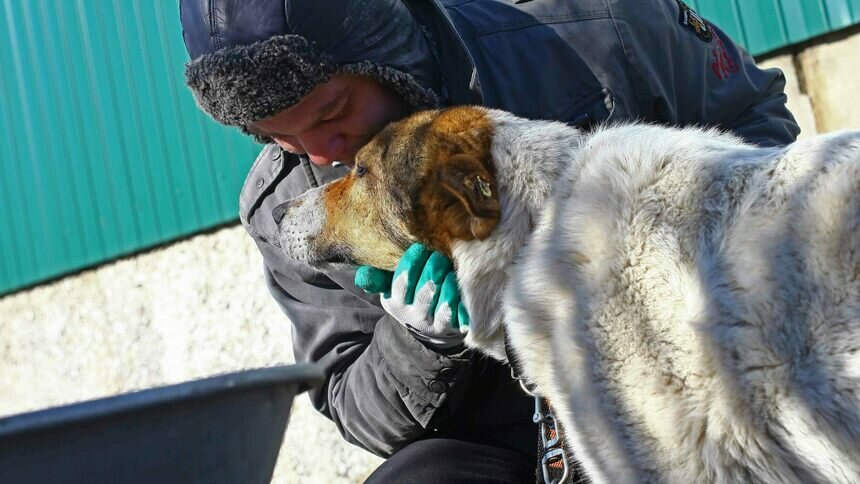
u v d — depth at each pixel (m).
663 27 2.73
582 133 2.33
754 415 1.83
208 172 5.78
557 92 2.59
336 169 2.75
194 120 5.79
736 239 1.89
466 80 2.53
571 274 2.10
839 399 1.74
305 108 2.36
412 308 2.34
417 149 2.34
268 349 5.64
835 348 1.75
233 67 2.25
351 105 2.44
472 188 2.21
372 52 2.36
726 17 4.48
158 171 6.00
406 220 2.34
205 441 1.21
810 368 1.77
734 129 2.85
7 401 7.04
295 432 5.38
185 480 1.20
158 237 6.05
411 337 2.44
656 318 1.96
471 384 2.59
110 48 6.10
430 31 2.56
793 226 1.83
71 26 6.27
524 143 2.28
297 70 2.26
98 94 6.21
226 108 2.33
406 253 2.35
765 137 2.80
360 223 2.48
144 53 5.95
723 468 1.89
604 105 2.58
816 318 1.77
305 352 2.87
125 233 6.21
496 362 2.58
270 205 2.87
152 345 6.18
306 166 2.78
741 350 1.83
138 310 6.24
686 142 2.13
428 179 2.31
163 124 5.93
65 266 6.56
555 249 2.13
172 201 5.96
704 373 1.88
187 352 6.01
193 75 2.34
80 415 1.05
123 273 6.30
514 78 2.60
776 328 1.80
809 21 4.24
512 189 2.25
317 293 2.82
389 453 2.72
